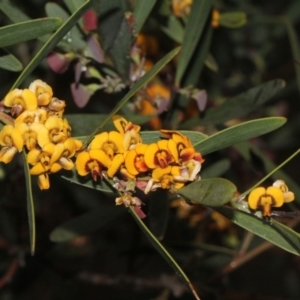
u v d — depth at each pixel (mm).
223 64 758
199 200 392
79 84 510
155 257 840
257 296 670
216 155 645
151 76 411
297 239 400
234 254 642
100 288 935
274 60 819
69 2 484
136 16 497
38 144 401
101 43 494
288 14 816
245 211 405
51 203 757
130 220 671
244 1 801
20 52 688
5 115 411
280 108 800
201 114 545
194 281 672
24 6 677
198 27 519
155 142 421
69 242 725
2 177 648
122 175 407
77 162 406
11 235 727
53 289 869
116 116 477
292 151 898
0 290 756
